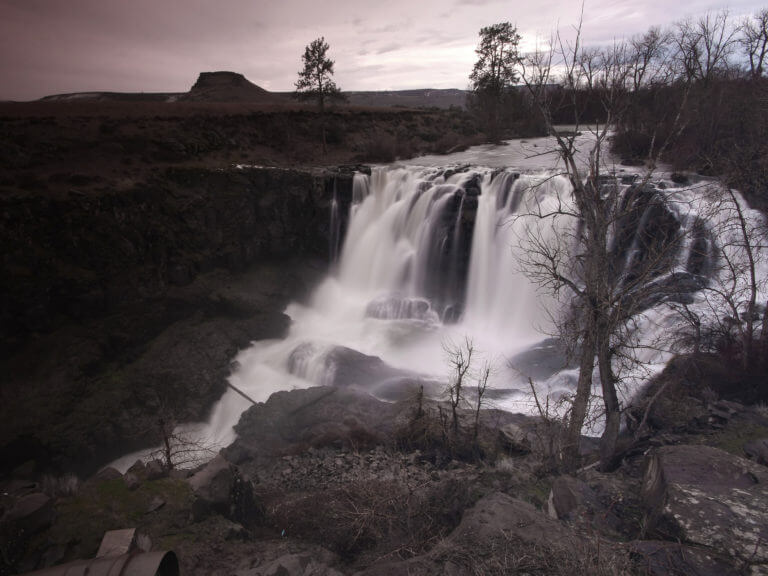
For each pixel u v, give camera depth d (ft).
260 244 93.09
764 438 38.34
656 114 77.20
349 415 55.11
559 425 40.37
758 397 46.26
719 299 59.62
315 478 42.06
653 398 39.83
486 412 53.26
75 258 69.46
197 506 29.17
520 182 83.82
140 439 64.44
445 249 88.89
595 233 37.04
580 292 38.65
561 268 71.20
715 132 83.92
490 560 18.78
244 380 73.56
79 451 60.08
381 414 55.31
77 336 68.33
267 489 40.52
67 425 60.85
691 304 59.57
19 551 26.53
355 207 96.73
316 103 153.28
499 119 155.33
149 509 30.04
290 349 78.43
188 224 83.30
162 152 92.58
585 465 39.11
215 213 87.30
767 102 75.87
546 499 30.14
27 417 59.11
